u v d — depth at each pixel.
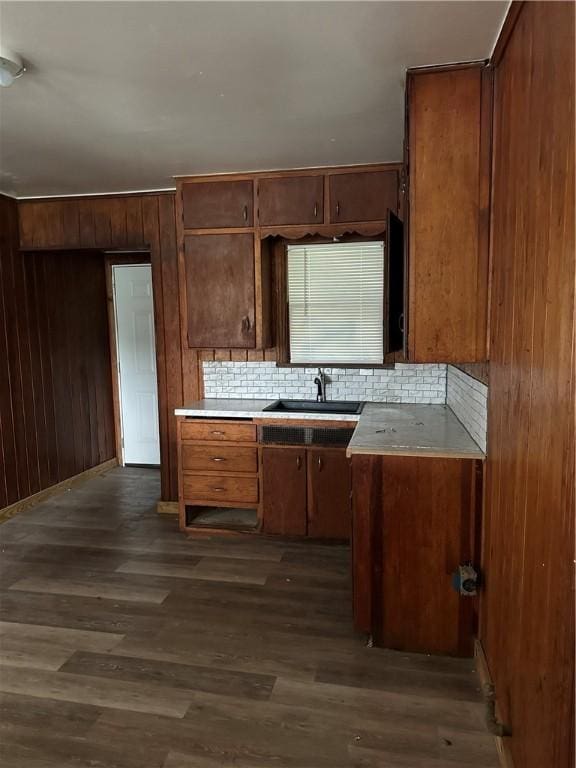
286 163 3.43
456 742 1.92
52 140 2.92
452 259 2.17
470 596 2.36
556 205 1.25
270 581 3.13
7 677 2.30
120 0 1.63
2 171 3.49
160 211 4.03
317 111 2.56
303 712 2.07
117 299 5.48
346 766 1.82
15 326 4.27
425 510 2.38
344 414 3.49
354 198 3.51
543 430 1.35
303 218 3.58
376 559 2.45
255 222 3.65
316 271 4.03
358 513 2.45
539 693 1.38
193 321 3.82
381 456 2.40
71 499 4.63
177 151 3.14
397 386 3.94
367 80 2.23
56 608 2.86
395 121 2.70
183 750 1.89
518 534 1.62
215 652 2.46
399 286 2.53
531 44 1.48
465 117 2.11
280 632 2.62
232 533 3.76
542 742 1.35
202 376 4.21
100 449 5.41
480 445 2.41
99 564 3.38
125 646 2.51
